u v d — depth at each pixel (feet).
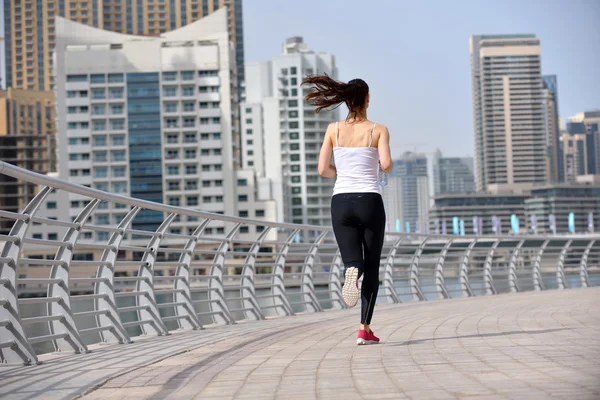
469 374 17.06
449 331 27.81
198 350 24.57
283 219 518.37
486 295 67.51
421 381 16.33
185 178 454.81
